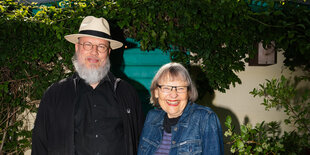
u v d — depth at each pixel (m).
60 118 1.95
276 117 3.55
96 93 2.07
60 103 2.00
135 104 2.23
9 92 3.04
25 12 2.74
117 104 2.09
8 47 2.72
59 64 2.96
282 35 2.79
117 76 3.16
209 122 1.56
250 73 3.43
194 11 2.62
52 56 2.91
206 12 2.66
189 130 1.58
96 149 1.90
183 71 1.56
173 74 1.54
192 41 2.91
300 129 2.93
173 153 1.57
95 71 2.02
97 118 1.98
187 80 1.57
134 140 2.15
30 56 2.83
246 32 2.83
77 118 1.97
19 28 2.70
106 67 2.14
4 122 3.10
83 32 2.05
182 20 2.74
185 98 1.58
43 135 1.99
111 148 1.94
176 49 3.08
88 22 2.16
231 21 2.73
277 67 3.53
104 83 2.15
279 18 2.80
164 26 2.77
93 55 2.04
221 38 2.87
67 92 2.04
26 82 3.04
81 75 2.04
